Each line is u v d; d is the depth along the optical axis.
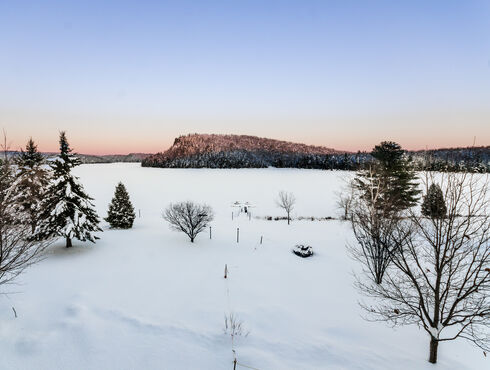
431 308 12.29
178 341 8.42
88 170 141.88
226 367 7.37
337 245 22.95
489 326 10.25
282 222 34.25
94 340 8.05
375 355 8.61
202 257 19.03
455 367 8.22
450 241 8.41
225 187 75.50
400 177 26.81
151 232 26.67
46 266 15.70
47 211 17.41
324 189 70.56
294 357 8.13
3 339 7.65
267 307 11.82
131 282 13.89
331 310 12.11
